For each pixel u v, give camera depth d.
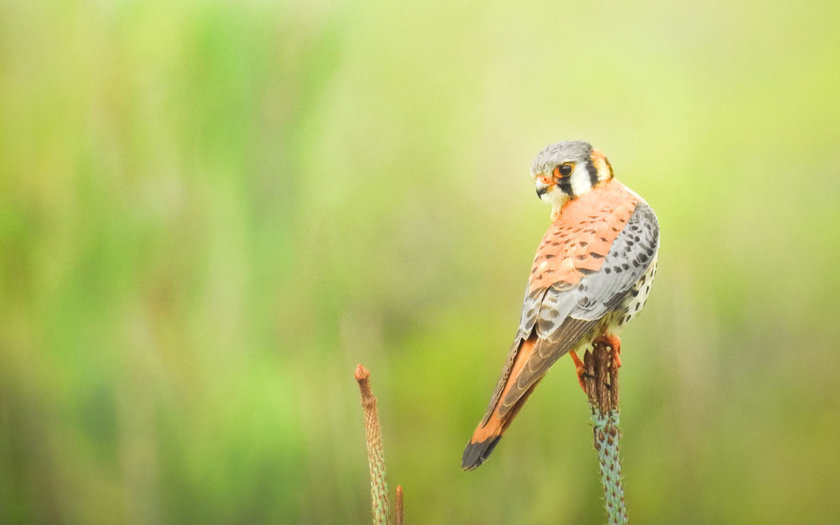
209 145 8.09
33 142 8.39
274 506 8.26
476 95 9.94
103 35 8.27
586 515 8.69
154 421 8.23
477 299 9.46
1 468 8.68
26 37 8.41
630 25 10.16
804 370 9.23
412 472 8.88
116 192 8.24
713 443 9.16
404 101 9.74
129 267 8.16
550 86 10.02
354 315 8.91
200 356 8.18
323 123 8.50
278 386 8.21
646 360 9.27
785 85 9.88
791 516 9.02
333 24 8.34
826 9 9.92
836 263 9.38
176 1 8.18
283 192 8.21
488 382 9.04
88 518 8.41
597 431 4.85
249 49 8.09
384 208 9.44
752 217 9.52
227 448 8.18
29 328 8.38
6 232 8.22
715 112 9.86
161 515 8.24
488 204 9.73
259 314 8.25
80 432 8.35
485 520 8.77
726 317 9.34
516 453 8.92
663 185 9.50
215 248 8.15
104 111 8.20
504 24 10.12
